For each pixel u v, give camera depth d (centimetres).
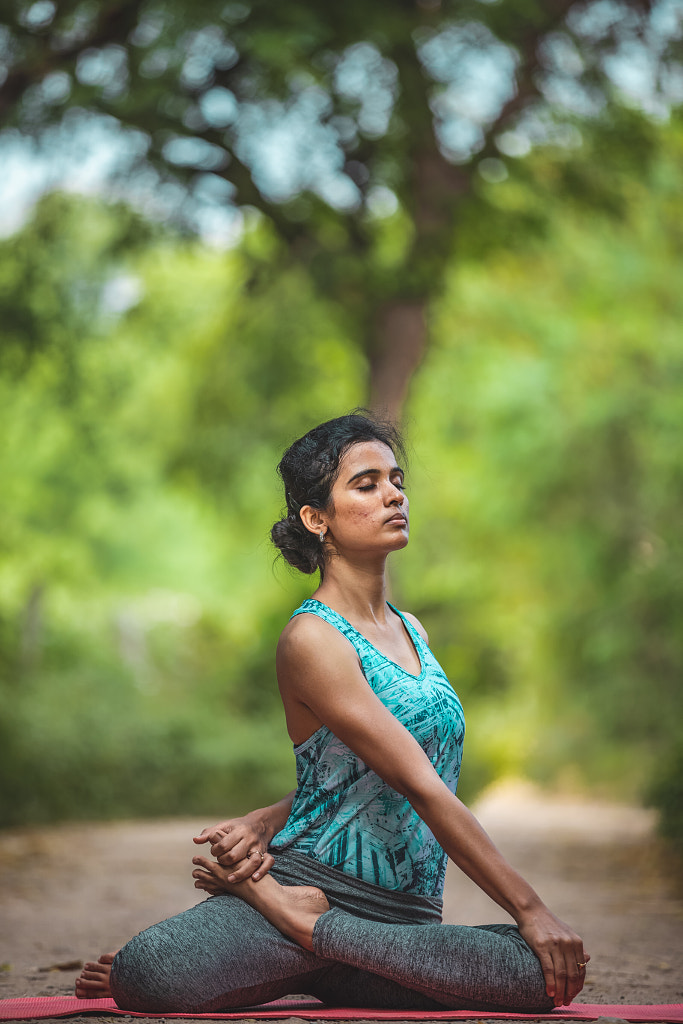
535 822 2327
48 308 2058
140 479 3127
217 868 382
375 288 1905
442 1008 369
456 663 3331
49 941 775
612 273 2545
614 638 2627
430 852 390
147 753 2483
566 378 2769
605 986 547
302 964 374
